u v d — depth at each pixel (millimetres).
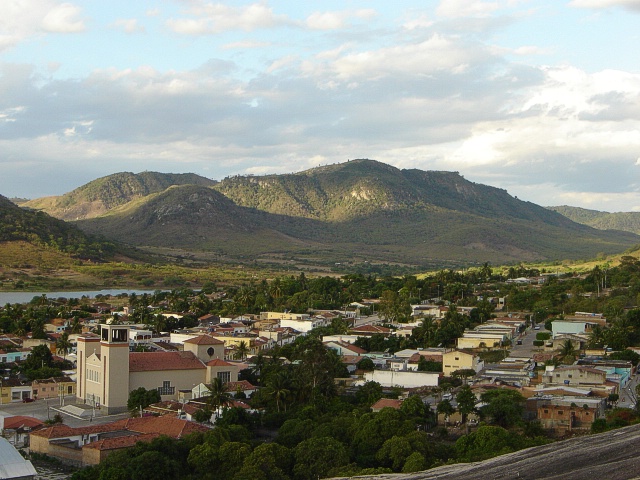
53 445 175375
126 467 153250
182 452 164625
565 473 91812
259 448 156375
